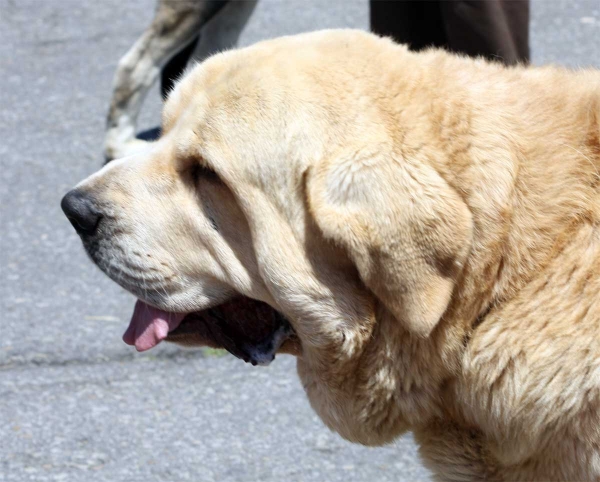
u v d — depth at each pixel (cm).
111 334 489
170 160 295
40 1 954
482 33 491
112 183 301
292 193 274
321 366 294
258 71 281
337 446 409
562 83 288
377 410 292
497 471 290
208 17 625
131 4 946
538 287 265
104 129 729
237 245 290
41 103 771
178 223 294
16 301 519
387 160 260
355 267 275
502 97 279
